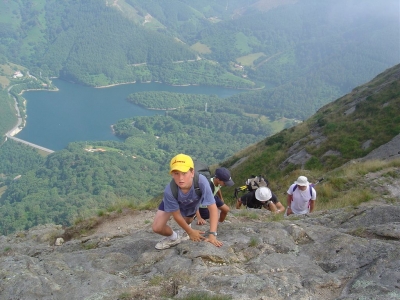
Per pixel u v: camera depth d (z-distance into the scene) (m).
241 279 4.73
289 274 4.99
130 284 4.98
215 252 5.60
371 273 4.79
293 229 6.47
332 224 7.55
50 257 6.20
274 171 25.80
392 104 26.84
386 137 23.59
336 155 23.88
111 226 10.58
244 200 10.72
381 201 12.34
